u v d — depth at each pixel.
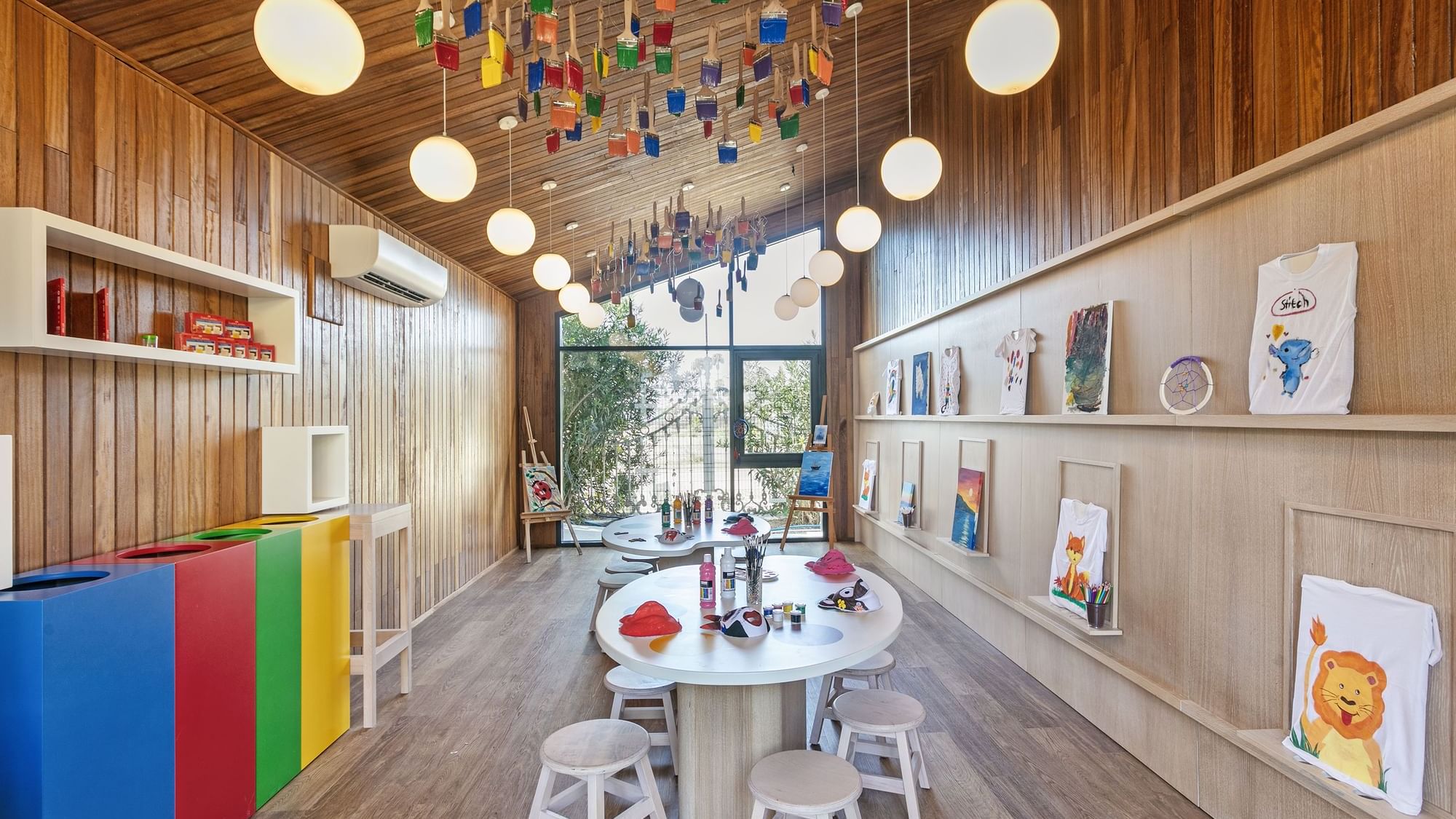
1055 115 3.72
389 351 4.70
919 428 5.82
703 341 8.16
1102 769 2.83
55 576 1.99
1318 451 2.08
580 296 4.96
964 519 4.65
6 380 2.06
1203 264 2.57
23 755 1.71
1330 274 2.02
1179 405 2.63
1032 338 3.87
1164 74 2.85
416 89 3.27
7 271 1.91
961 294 5.01
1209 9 2.58
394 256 4.07
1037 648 3.79
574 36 2.05
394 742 3.09
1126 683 2.98
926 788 2.67
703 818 2.27
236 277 2.79
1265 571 2.27
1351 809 1.89
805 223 8.18
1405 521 1.80
